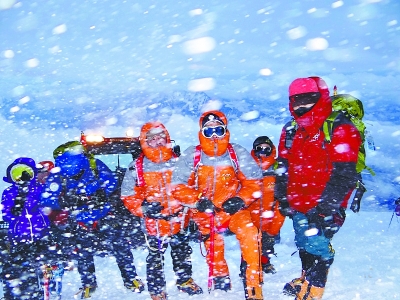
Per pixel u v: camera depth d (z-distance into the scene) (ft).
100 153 19.67
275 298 16.01
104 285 18.60
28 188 16.40
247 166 16.05
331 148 14.52
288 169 15.74
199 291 17.04
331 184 14.26
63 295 17.74
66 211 17.24
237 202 15.37
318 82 14.87
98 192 17.84
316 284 14.80
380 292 15.67
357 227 25.73
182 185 16.06
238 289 17.19
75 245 17.46
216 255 16.89
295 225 15.46
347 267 18.70
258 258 15.25
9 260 16.01
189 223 17.84
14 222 16.08
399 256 20.13
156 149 16.61
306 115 14.76
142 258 22.11
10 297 15.49
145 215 16.56
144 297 17.01
